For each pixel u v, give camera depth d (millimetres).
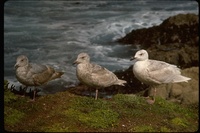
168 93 13117
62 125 9305
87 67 10492
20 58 10258
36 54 21047
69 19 29469
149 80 10938
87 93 15523
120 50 22328
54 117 9656
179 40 22812
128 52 22000
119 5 34312
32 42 23250
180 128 9711
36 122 9461
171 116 10289
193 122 10477
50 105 10258
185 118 10594
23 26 27016
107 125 9453
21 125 9352
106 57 21047
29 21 28656
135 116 10062
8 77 17375
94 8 33281
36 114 9828
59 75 11312
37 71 10484
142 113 10227
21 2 35250
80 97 10719
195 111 11445
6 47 21984
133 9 32438
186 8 32500
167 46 21375
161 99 11312
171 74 11172
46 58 20484
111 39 24422
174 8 32594
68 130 9055
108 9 32719
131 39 23734
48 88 16203
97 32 25750
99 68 10742
